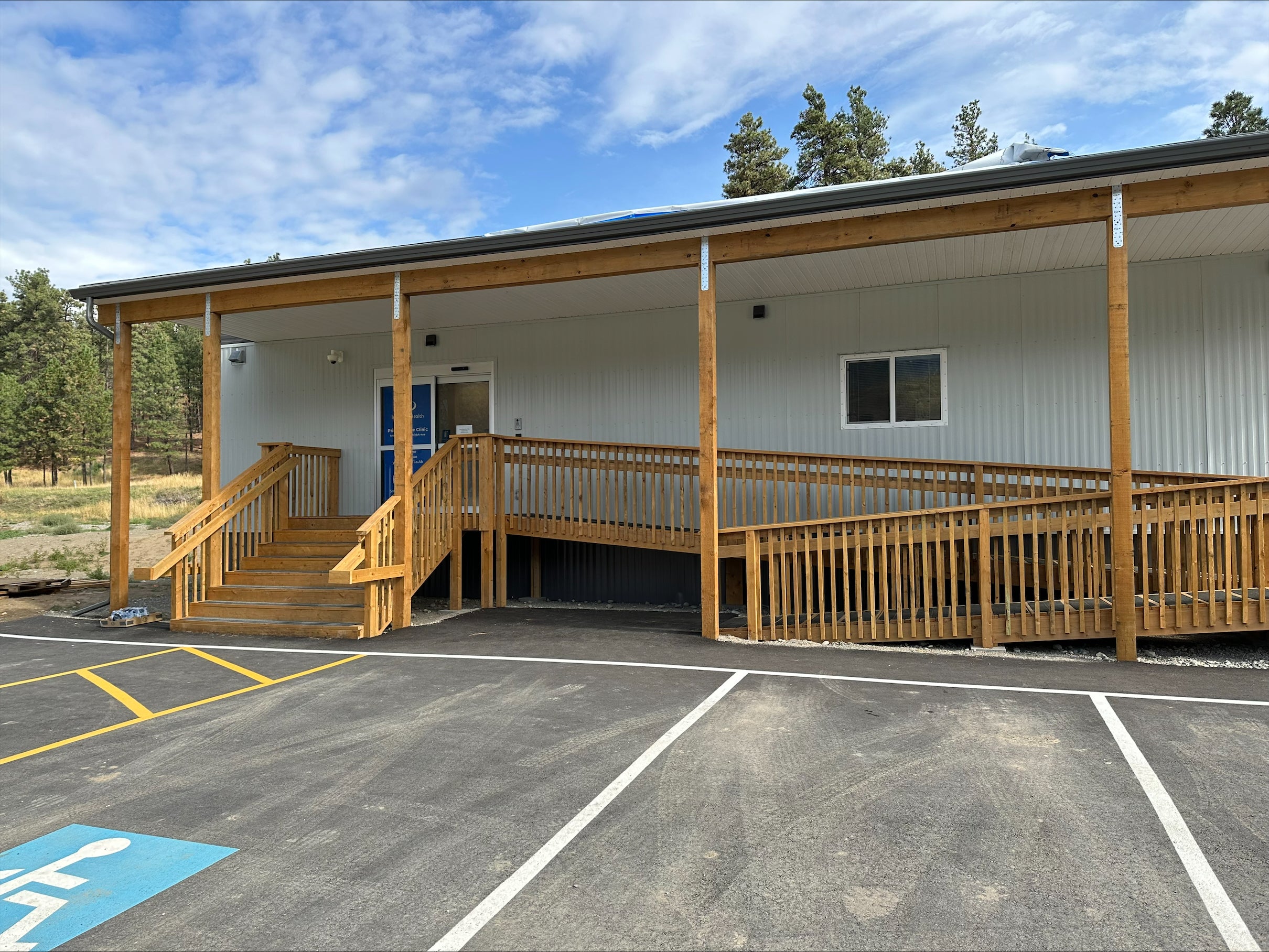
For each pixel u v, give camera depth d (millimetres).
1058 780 3873
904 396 9641
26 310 58469
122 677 6570
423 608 10289
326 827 3496
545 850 3225
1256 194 6031
